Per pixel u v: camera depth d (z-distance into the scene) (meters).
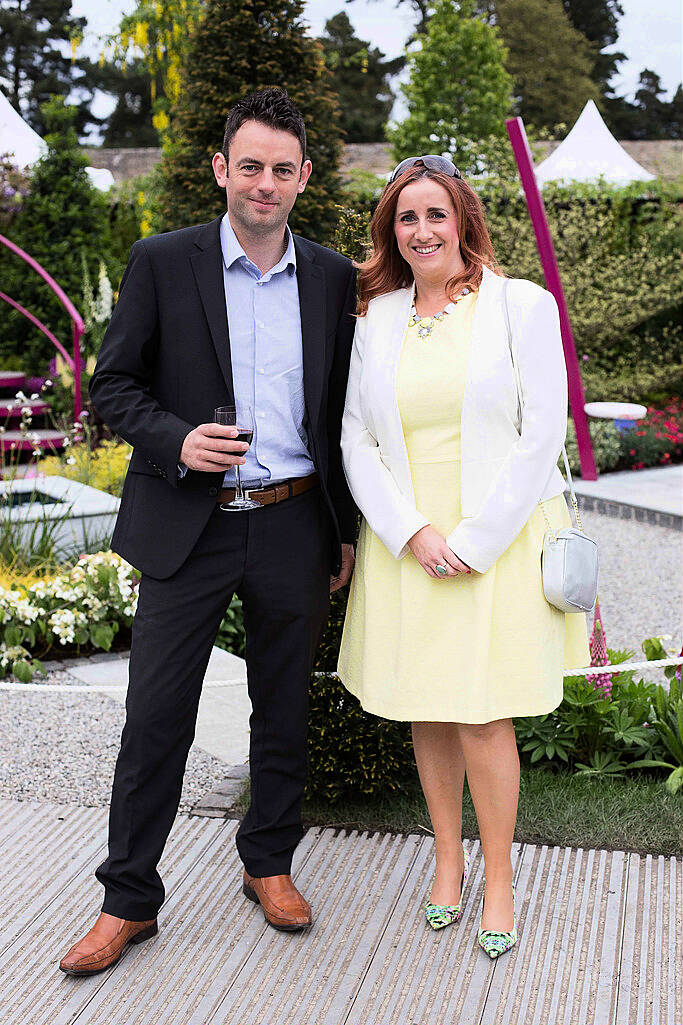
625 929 2.67
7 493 6.19
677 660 3.52
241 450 2.34
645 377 11.61
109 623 5.16
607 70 31.50
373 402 2.55
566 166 13.26
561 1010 2.37
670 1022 2.33
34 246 11.09
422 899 2.82
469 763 2.59
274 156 2.37
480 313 2.48
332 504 2.79
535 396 2.43
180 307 2.49
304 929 2.67
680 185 12.48
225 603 2.61
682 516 7.88
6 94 29.23
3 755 3.88
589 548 2.53
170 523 2.54
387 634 2.60
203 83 6.03
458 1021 2.34
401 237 2.52
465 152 13.98
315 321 2.59
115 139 30.97
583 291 11.29
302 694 2.70
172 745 2.55
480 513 2.42
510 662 2.50
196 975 2.51
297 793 2.75
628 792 3.38
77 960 2.47
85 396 9.81
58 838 3.18
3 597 4.85
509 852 2.62
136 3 11.62
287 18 5.96
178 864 3.02
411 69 16.62
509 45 28.14
